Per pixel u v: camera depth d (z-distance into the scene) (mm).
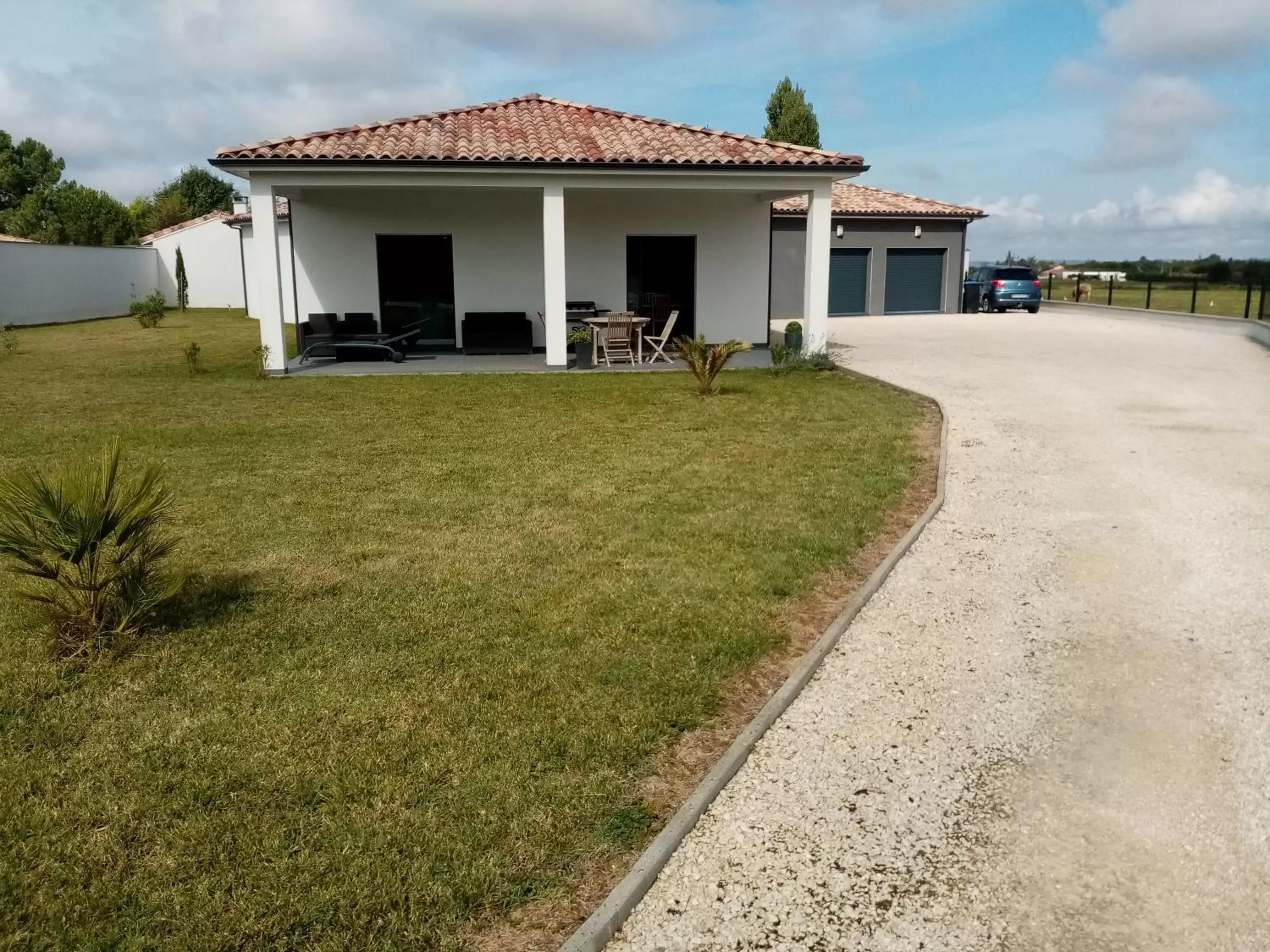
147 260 35719
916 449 8883
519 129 16281
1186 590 5223
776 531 6215
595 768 3363
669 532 6180
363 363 15891
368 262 17812
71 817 3061
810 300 15406
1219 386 13008
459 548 5867
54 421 10547
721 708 3871
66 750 3482
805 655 4391
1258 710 3873
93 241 42500
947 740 3666
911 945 2594
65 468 4605
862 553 5859
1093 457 8500
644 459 8391
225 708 3799
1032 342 19938
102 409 11375
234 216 31266
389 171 13805
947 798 3283
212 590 5137
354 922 2596
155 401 12000
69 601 4715
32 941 2520
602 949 2570
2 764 3379
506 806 3121
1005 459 8438
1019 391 12500
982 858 2961
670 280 18531
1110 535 6238
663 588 5160
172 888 2727
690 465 8172
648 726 3656
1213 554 5816
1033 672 4250
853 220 28844
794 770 3457
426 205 17719
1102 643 4551
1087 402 11641
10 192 62781
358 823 3023
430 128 15961
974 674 4234
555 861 2871
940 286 30250
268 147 14062
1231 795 3285
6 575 5387
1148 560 5734
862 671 4266
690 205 18234
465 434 9656
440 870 2807
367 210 17625
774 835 3076
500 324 17609
